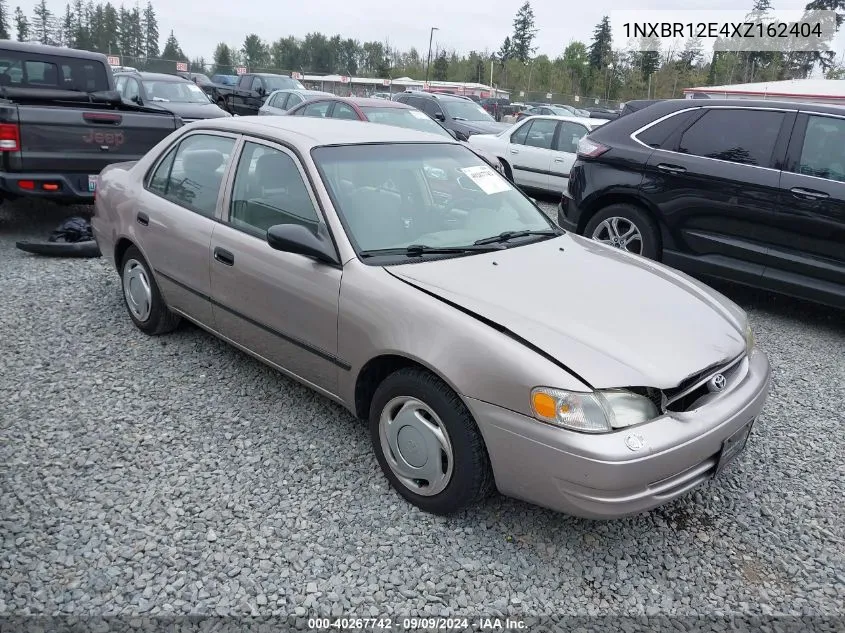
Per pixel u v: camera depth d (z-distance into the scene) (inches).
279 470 134.3
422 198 150.6
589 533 121.0
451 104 569.0
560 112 1120.8
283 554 112.2
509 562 113.0
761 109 232.5
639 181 251.9
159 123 289.1
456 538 117.6
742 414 117.3
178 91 582.9
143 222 180.2
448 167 162.4
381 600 104.0
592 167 266.4
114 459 135.6
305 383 144.6
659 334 117.1
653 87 2351.1
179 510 121.3
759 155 229.0
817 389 184.1
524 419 105.1
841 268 213.2
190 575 106.9
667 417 107.7
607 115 1146.7
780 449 152.2
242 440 144.0
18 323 198.4
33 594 102.0
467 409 112.0
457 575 109.5
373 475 133.8
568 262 141.2
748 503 132.6
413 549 114.3
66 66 329.7
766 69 2191.2
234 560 110.3
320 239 134.0
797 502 133.5
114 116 276.4
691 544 120.3
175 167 178.5
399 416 122.9
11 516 117.9
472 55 2965.1
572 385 102.7
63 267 253.1
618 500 103.1
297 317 138.2
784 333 226.7
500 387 106.6
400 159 155.5
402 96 589.9
